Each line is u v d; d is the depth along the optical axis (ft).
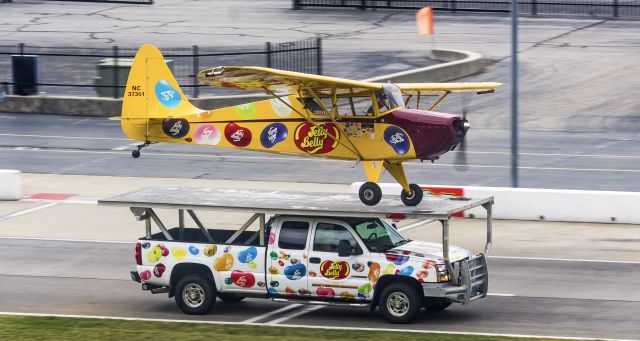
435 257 223.30
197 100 495.00
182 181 391.86
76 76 570.87
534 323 224.53
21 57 527.81
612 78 545.85
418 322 225.76
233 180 393.29
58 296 253.24
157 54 272.51
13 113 523.29
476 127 479.82
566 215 330.34
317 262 226.38
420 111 246.27
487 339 208.85
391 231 237.66
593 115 494.18
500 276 266.36
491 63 572.92
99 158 432.66
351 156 250.57
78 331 217.15
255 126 261.24
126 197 244.42
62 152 443.73
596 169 407.44
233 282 231.91
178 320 230.07
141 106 273.54
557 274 267.59
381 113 246.68
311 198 245.65
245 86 249.14
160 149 449.48
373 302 223.92
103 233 319.06
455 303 241.55
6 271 277.23
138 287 260.83
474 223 328.90
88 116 517.55
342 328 220.64
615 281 260.21
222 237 245.24
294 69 561.02
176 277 236.84
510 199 333.42
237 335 212.43
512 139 344.69
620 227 321.93
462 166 412.36
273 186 383.24
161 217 337.11
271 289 230.07
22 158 432.66
